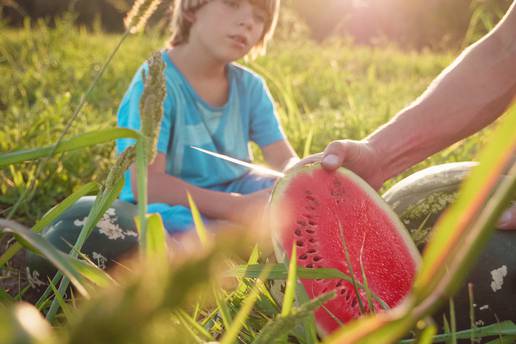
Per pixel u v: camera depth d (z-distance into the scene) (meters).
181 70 2.61
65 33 9.50
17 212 2.74
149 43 9.12
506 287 1.50
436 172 1.73
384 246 1.47
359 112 4.41
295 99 5.87
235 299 1.34
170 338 0.48
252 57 2.95
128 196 2.44
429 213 1.66
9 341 0.32
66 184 2.98
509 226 1.53
